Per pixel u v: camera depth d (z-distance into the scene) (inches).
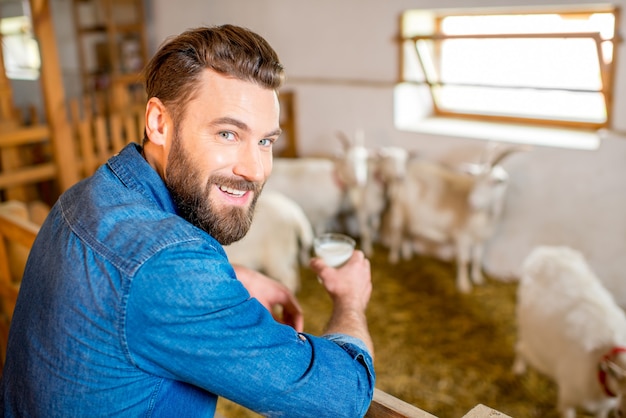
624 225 161.3
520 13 174.6
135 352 36.5
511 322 162.2
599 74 165.3
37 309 38.9
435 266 199.6
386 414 45.5
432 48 200.1
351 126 218.4
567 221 172.4
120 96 234.5
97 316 36.1
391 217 201.2
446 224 185.2
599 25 159.8
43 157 219.1
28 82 362.0
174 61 39.0
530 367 142.1
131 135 215.0
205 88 38.5
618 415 100.6
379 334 158.7
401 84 201.2
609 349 106.1
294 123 235.6
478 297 177.0
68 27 332.5
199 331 35.7
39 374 38.4
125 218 38.2
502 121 197.2
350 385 40.2
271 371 37.1
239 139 39.8
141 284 35.4
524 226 182.2
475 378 138.4
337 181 206.2
